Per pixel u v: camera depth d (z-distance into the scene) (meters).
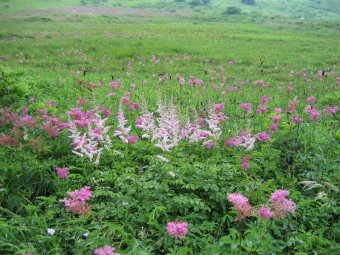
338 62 18.28
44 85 10.19
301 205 3.90
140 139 5.64
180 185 4.22
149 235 3.50
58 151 5.11
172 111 4.57
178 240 3.35
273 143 5.69
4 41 22.25
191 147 5.23
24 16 49.78
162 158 4.13
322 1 117.75
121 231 3.30
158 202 3.85
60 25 38.41
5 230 3.13
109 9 76.56
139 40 23.58
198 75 13.87
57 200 4.15
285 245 3.30
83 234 3.36
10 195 4.04
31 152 4.99
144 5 92.50
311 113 5.88
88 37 24.73
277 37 29.33
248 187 4.12
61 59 16.86
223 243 3.21
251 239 3.07
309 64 17.27
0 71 10.12
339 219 3.80
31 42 21.75
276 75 14.32
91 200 4.09
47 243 3.24
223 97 9.34
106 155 4.94
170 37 27.16
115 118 6.77
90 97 8.58
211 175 4.20
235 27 41.16
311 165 4.73
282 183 4.53
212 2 110.12
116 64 16.11
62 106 8.07
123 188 4.05
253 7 103.81
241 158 4.52
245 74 14.33
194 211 3.80
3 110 6.28
